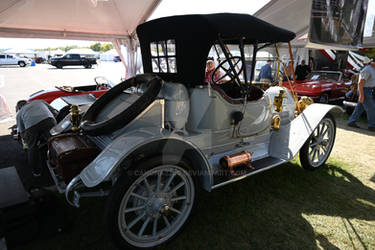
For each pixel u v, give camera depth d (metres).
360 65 12.27
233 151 2.73
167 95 2.17
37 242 2.01
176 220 2.07
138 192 1.99
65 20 6.83
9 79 15.66
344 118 6.72
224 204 2.60
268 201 2.67
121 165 1.88
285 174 3.30
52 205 1.97
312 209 2.55
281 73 3.67
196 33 2.06
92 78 16.94
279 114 3.29
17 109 4.93
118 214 1.74
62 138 2.39
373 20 7.87
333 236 2.18
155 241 1.96
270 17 7.01
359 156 3.96
